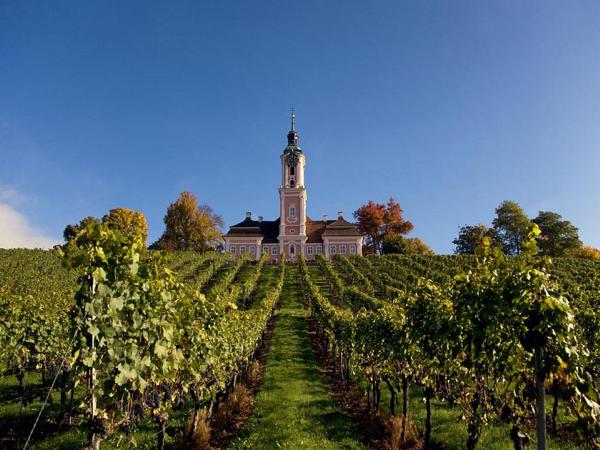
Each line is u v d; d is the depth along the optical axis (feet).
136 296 17.12
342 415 36.60
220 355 34.91
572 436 30.35
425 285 28.94
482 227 242.58
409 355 30.30
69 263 15.64
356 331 44.88
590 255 235.20
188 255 191.83
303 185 255.70
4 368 38.17
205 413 34.47
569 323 14.66
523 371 17.95
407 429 31.19
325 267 167.53
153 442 30.25
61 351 41.16
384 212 260.62
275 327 88.38
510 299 16.53
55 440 31.17
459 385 23.82
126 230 18.75
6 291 46.96
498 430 30.30
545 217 238.89
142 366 17.04
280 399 41.34
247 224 257.75
